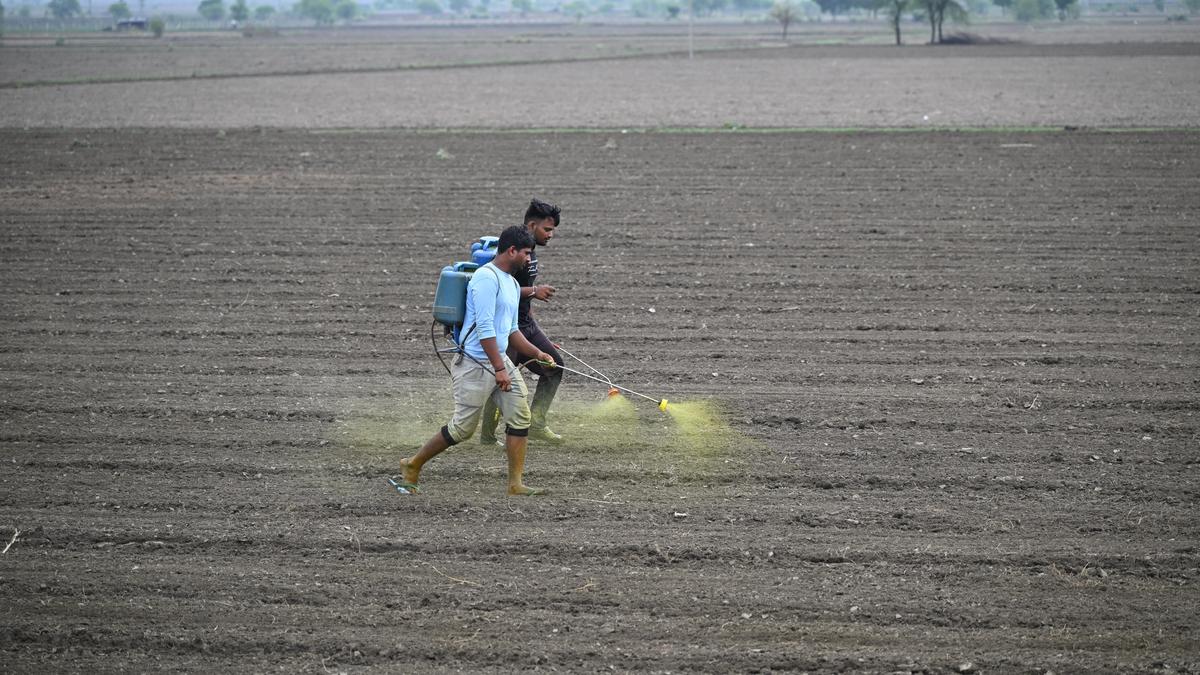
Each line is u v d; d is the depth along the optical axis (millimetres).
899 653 16984
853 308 37406
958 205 54750
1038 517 21703
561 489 23328
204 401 29094
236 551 20672
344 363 32406
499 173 67625
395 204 57750
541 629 17781
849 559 20047
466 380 22578
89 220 54312
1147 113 96312
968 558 20016
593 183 63438
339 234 50562
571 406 28391
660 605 18484
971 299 38281
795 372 30859
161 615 18328
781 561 20000
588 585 19156
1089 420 26938
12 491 23422
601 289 40250
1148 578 19312
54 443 26281
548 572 19656
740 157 72625
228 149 80250
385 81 161500
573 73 178000
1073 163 66938
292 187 63438
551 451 25453
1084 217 51375
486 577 19531
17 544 21000
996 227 49625
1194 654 16922
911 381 30016
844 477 23719
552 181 64312
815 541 20766
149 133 90938
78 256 46688
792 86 143625
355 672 16688
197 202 58969
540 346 25375
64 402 29062
